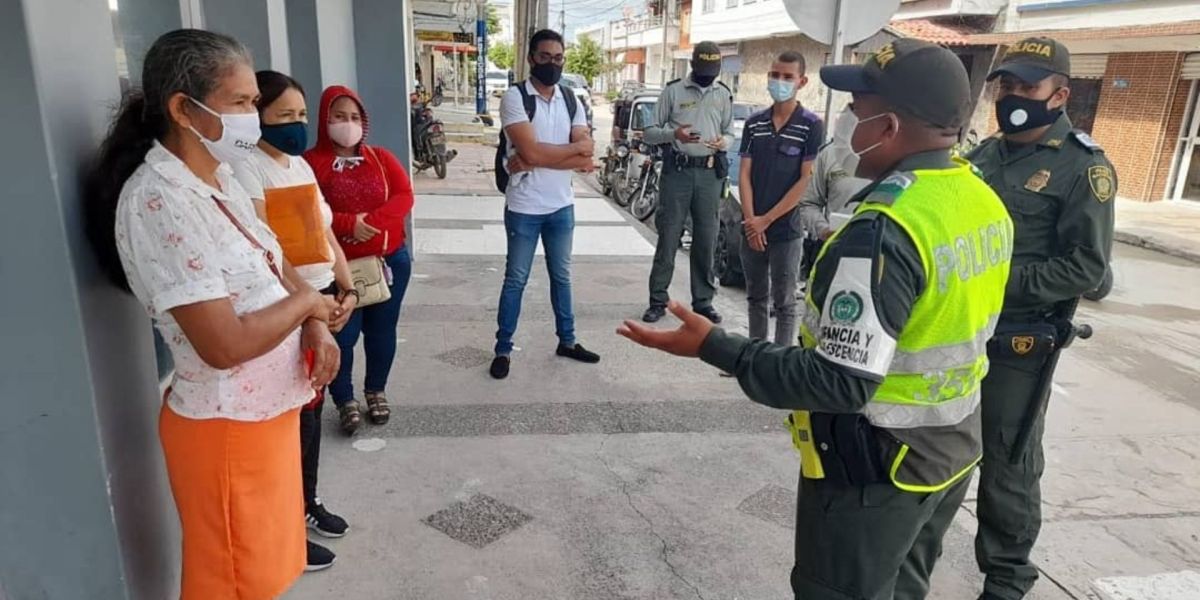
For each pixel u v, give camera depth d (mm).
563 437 3572
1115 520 3148
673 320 5340
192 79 1568
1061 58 2230
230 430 1700
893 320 1435
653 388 4164
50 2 1587
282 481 1834
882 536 1619
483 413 3771
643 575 2623
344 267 2703
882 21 4332
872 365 1417
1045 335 2215
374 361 3566
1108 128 12961
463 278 6125
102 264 1767
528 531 2838
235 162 1732
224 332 1580
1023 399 2283
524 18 11070
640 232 8406
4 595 1817
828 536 1660
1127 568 2824
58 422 1728
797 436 1696
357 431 3510
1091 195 2189
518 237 4098
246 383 1712
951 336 1539
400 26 6035
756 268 4375
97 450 1761
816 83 20641
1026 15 14812
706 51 4777
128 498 1915
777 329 4438
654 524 2924
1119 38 12070
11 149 1550
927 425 1575
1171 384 4762
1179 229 10344
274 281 1779
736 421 3816
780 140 4199
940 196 1522
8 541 1789
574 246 7523
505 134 4000
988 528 2447
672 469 3338
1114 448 3812
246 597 1812
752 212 4316
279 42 3943
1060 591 2682
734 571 2668
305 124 2367
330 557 2580
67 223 1630
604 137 21016
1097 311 6566
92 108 1757
